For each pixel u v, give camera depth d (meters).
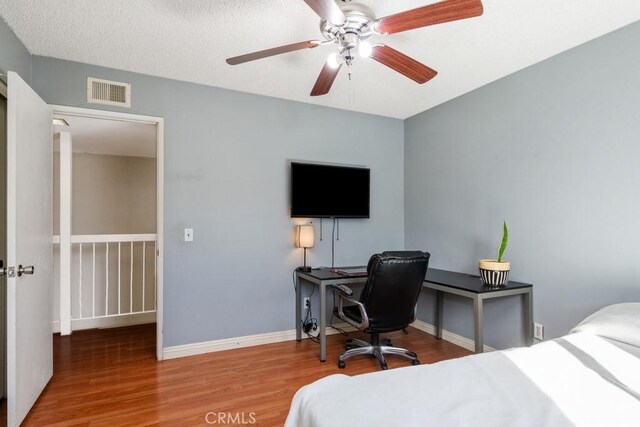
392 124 3.94
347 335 3.50
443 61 2.55
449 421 0.97
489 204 2.96
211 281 3.04
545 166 2.52
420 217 3.74
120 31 2.17
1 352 2.21
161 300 2.83
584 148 2.28
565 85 2.39
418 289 2.72
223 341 3.07
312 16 2.01
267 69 2.72
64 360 2.81
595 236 2.22
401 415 1.00
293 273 3.38
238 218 3.15
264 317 3.25
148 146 4.32
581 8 1.92
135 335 3.46
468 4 1.41
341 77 2.83
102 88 2.67
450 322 3.34
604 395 1.12
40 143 2.22
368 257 3.78
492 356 1.43
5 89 2.10
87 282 4.20
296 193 3.31
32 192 2.07
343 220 3.66
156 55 2.49
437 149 3.53
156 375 2.55
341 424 0.97
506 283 2.63
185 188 2.95
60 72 2.55
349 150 3.69
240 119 3.17
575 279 2.32
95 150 4.57
